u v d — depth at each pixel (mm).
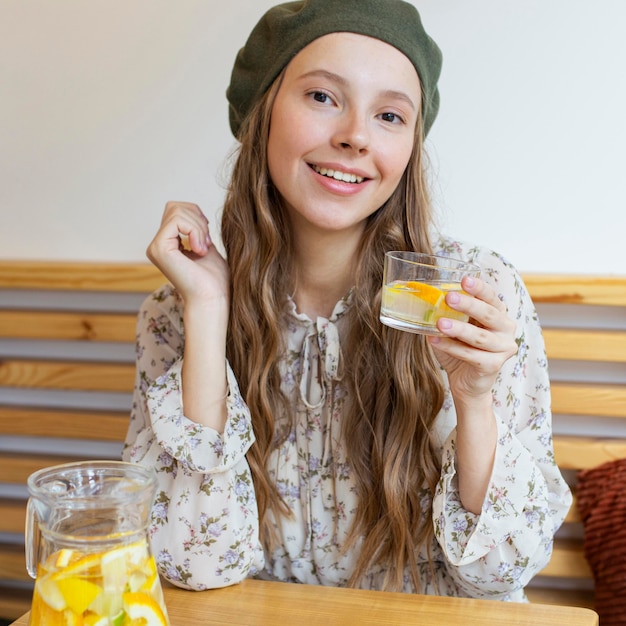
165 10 1960
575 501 1859
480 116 1919
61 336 1982
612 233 1918
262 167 1291
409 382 1264
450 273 1040
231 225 1345
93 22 1986
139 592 686
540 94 1897
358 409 1286
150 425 1313
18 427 2027
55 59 2010
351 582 1270
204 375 1208
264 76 1282
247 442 1206
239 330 1329
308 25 1205
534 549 1177
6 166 2068
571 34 1872
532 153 1917
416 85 1242
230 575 1124
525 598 1346
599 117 1889
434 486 1271
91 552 674
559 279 1815
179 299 1437
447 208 1956
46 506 683
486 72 1903
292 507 1327
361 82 1179
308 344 1314
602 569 1760
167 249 1245
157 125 2004
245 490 1204
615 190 1905
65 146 2041
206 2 1941
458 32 1897
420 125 1284
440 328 1034
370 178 1220
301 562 1338
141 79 1991
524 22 1879
